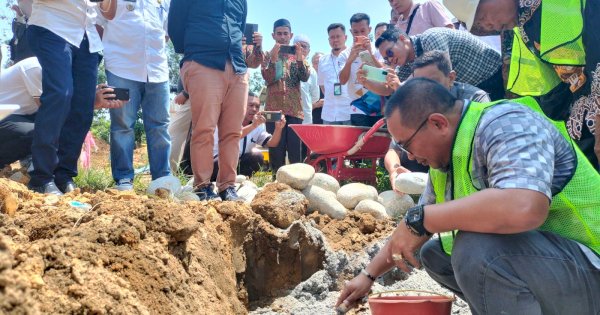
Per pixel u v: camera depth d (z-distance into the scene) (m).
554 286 2.79
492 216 2.65
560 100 4.32
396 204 5.94
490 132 2.82
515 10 4.08
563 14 3.86
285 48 8.41
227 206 4.65
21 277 2.12
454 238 3.06
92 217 3.34
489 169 2.79
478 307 2.88
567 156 2.91
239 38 5.51
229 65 5.40
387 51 5.48
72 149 5.35
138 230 3.13
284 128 8.36
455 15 4.23
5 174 6.00
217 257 4.12
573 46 3.91
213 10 5.32
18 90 5.74
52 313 2.30
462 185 2.94
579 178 2.90
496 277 2.78
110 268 2.85
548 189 2.64
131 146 5.80
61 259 2.53
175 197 5.04
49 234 3.27
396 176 6.04
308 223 4.93
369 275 3.43
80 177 5.96
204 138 5.33
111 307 2.51
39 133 4.82
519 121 2.79
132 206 3.37
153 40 5.85
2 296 2.02
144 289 2.92
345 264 4.90
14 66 5.82
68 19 4.98
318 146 6.85
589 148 4.14
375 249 5.05
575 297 2.83
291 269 4.75
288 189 5.20
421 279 4.92
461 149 2.90
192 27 5.30
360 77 6.11
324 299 4.68
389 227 5.48
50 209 3.65
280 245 4.70
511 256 2.77
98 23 5.75
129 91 5.66
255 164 8.23
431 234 2.88
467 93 4.75
